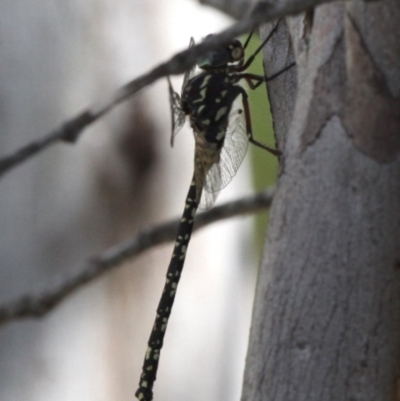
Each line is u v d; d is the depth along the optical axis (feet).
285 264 4.61
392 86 4.60
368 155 4.60
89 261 5.05
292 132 4.62
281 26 4.70
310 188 4.61
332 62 4.61
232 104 4.78
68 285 5.06
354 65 4.61
